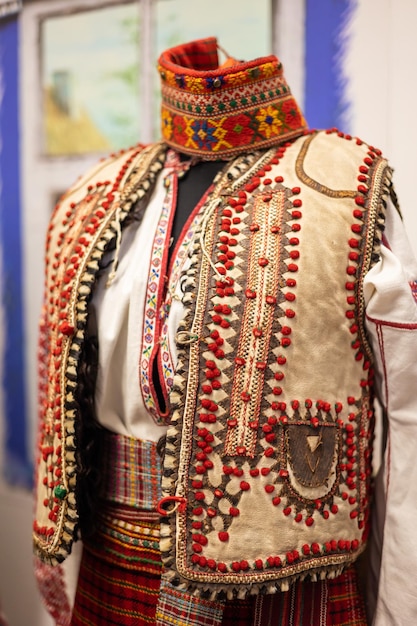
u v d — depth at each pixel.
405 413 0.82
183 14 1.32
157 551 0.86
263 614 0.81
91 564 0.96
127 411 0.88
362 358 0.84
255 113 0.88
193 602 0.80
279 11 1.24
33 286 1.57
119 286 0.88
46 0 1.45
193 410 0.76
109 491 0.92
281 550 0.76
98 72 1.42
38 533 0.89
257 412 0.77
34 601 1.65
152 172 0.94
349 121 1.20
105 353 0.87
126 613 0.88
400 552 0.82
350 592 0.90
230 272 0.79
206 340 0.77
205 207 0.84
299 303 0.78
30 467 1.62
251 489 0.76
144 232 0.90
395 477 0.83
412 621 0.81
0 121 1.55
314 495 0.78
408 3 1.14
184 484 0.76
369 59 1.17
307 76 1.23
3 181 1.57
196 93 0.88
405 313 0.78
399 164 1.17
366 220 0.81
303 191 0.83
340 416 0.81
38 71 1.48
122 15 1.38
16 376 1.62
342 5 1.19
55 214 1.03
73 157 1.48
